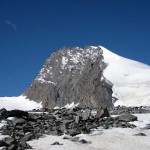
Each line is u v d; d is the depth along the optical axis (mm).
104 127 31641
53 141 26188
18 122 31578
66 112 42094
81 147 24688
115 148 24750
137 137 27891
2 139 25766
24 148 23703
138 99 184500
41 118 35531
